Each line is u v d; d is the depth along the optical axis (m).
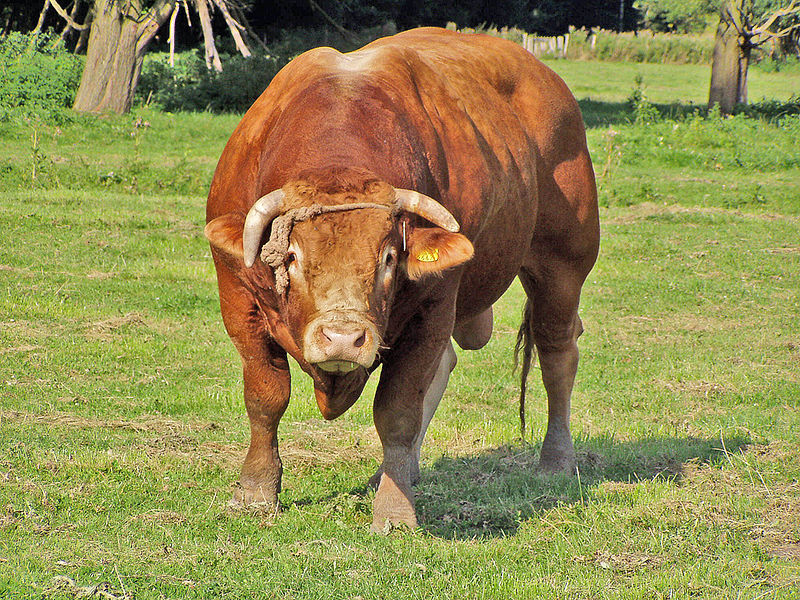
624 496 22.81
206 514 20.11
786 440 27.42
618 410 32.00
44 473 21.95
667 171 89.50
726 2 139.25
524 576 18.03
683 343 40.22
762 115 133.50
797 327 43.09
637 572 18.62
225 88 124.56
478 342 26.91
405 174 18.09
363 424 28.56
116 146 87.06
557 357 25.78
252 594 16.53
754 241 61.72
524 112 24.38
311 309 15.29
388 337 18.72
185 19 173.00
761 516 21.56
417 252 16.58
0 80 104.38
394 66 20.22
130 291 42.38
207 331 37.75
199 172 73.25
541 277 25.58
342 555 18.27
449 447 27.53
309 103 18.55
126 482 21.83
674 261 55.56
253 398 19.86
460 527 20.77
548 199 24.70
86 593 15.84
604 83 195.00
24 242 49.25
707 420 30.55
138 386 30.61
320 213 15.70
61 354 33.12
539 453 26.91
